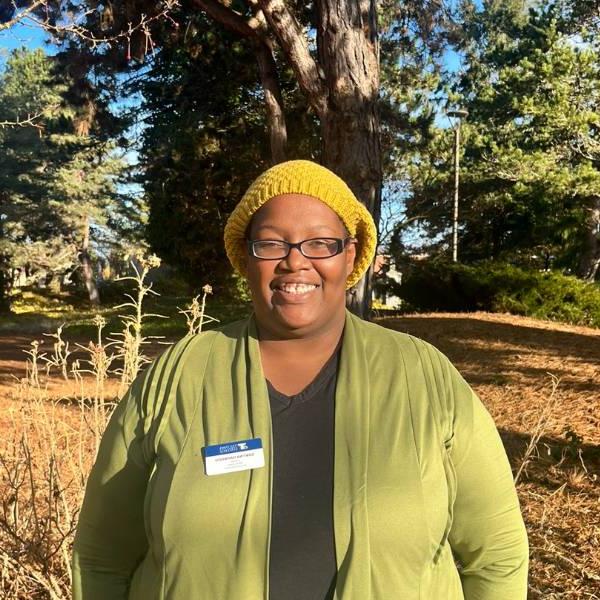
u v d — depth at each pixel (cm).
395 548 132
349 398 143
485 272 1639
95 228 4166
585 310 1549
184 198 2019
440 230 2972
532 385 856
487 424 150
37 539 287
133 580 153
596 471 528
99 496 153
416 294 1762
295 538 135
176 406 148
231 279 2202
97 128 1858
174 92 1925
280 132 1259
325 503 136
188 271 2180
